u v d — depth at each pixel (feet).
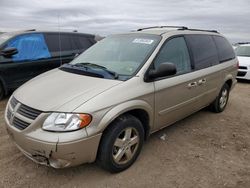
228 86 20.38
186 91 14.47
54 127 9.50
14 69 22.29
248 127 17.44
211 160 12.82
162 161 12.51
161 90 12.59
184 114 15.31
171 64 11.88
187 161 12.62
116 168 11.11
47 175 11.13
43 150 9.53
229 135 15.96
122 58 13.21
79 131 9.56
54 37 25.11
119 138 11.04
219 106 19.63
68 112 9.61
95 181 10.85
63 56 25.29
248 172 11.89
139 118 12.41
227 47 20.20
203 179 11.25
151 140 14.71
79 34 27.12
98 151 10.58
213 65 17.38
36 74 23.73
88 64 13.61
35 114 9.91
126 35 15.07
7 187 10.32
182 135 15.61
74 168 11.63
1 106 20.59
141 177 11.21
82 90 10.61
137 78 11.71
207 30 18.63
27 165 11.78
